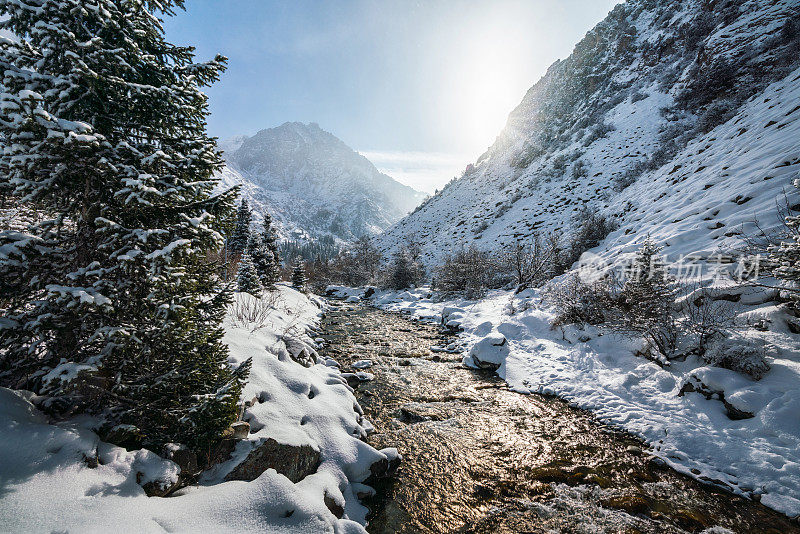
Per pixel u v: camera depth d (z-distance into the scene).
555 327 10.90
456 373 9.51
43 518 2.21
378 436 6.21
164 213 3.35
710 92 25.34
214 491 3.21
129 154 3.11
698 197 12.77
